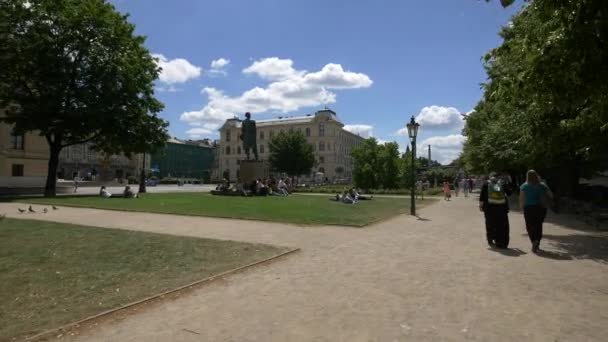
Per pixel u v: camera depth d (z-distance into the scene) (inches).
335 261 318.0
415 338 165.0
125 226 503.5
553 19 218.8
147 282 250.5
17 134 1159.6
